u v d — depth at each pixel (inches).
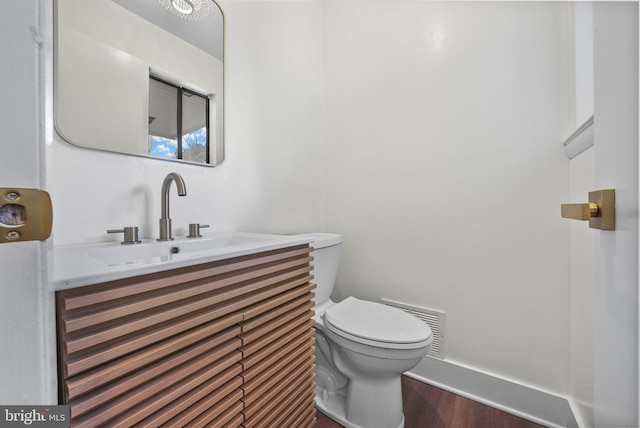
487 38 46.3
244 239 40.9
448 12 49.9
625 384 12.8
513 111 44.1
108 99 34.6
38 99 10.1
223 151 47.6
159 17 39.8
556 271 40.9
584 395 35.9
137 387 20.4
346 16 63.2
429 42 51.9
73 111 31.8
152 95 38.9
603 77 14.3
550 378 41.4
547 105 41.4
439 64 50.9
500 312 45.3
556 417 40.4
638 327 11.8
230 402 27.0
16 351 9.8
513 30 44.1
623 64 12.5
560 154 40.4
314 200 65.3
